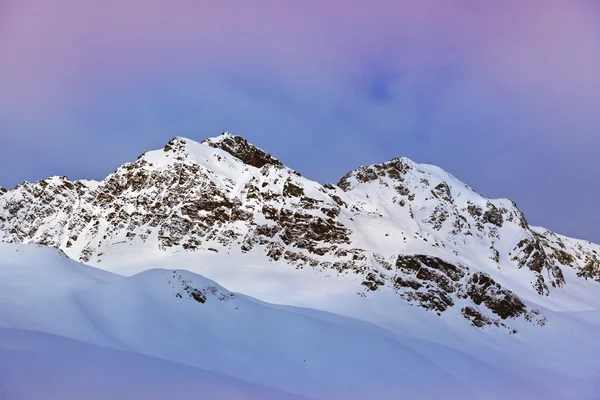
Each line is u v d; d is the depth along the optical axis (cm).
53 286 9669
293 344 10012
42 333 7475
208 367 8156
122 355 7512
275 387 8131
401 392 9375
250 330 10012
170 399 6612
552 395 10825
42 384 6172
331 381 9112
